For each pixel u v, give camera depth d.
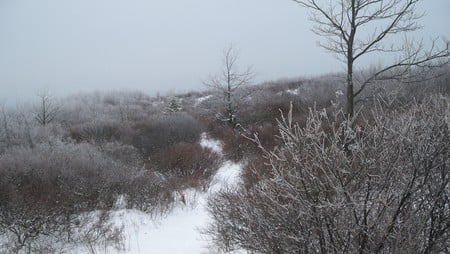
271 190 2.89
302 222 2.56
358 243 2.41
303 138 2.59
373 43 6.83
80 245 5.95
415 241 2.32
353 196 2.37
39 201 6.73
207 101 25.00
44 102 20.95
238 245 4.84
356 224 2.36
